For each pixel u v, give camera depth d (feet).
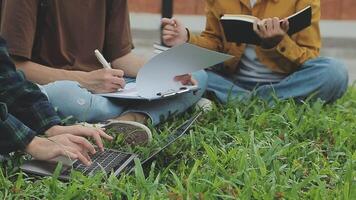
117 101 9.34
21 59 9.21
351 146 8.95
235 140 8.77
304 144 8.67
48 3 9.41
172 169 8.03
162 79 9.37
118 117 9.27
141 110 9.35
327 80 10.45
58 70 9.34
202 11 25.59
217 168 7.79
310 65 10.53
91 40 9.87
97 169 7.70
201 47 9.97
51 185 7.18
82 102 9.00
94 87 9.27
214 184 7.28
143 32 23.26
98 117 9.14
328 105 10.72
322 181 7.63
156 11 25.84
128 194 7.09
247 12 10.64
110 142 8.55
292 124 9.38
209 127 9.38
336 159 8.42
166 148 8.35
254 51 10.78
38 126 7.77
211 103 10.14
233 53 10.80
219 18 10.75
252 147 8.21
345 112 10.50
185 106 9.77
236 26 10.03
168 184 7.61
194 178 7.54
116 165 7.82
